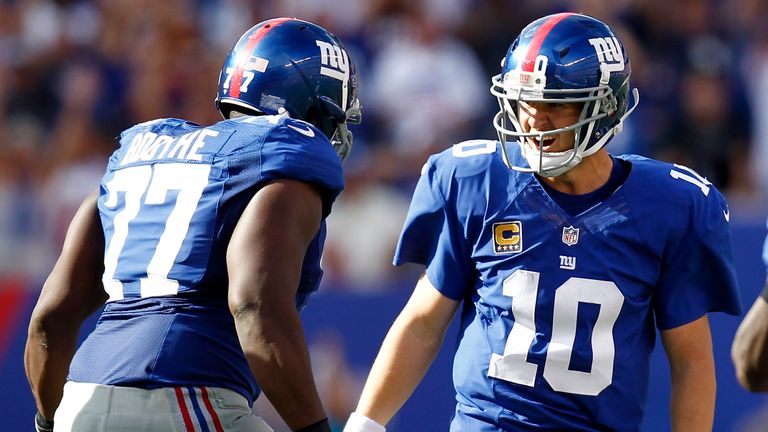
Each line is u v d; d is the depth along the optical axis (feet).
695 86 97.04
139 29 104.58
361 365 72.38
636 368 37.35
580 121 36.55
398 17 104.22
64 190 92.32
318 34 39.19
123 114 100.63
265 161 34.04
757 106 97.50
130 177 35.96
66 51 104.68
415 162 92.43
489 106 101.76
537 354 36.88
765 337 42.16
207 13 107.96
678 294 37.65
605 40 37.37
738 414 70.74
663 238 37.04
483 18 103.65
